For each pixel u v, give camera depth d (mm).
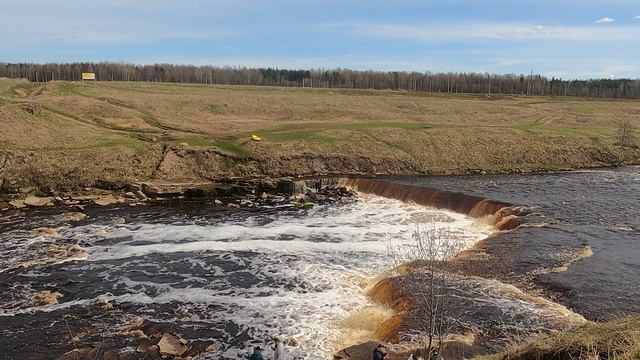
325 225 45938
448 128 83188
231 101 108250
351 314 27234
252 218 48688
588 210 44812
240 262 35750
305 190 60469
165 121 87188
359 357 21078
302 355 23141
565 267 30578
